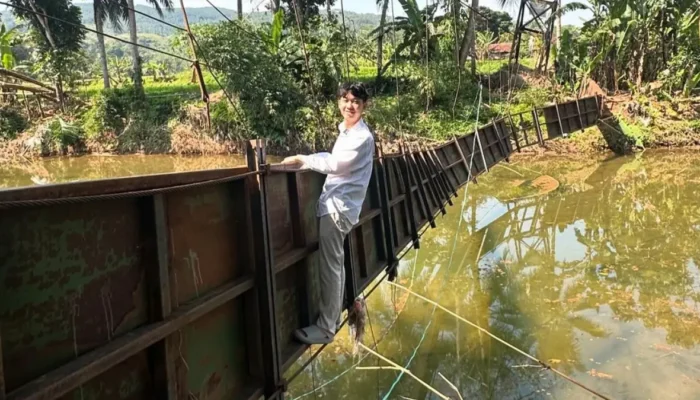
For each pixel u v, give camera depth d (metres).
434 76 22.56
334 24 23.59
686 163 17.73
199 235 2.81
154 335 2.34
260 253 3.19
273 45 20.50
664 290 7.90
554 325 6.91
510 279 8.62
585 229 11.29
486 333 6.67
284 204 3.72
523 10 24.36
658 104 21.27
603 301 7.59
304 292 3.89
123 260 2.30
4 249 1.83
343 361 6.05
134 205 2.36
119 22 32.78
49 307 1.98
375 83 25.50
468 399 5.31
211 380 2.88
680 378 5.57
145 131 24.56
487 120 21.73
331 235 3.61
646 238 10.45
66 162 22.47
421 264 9.51
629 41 22.98
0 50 25.14
